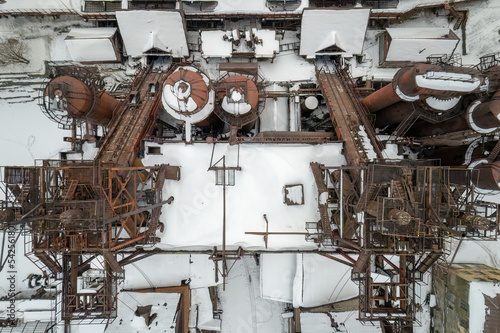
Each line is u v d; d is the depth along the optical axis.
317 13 24.38
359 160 17.62
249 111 20.72
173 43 25.94
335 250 19.42
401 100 18.86
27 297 25.39
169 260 23.59
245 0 25.61
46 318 24.58
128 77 27.86
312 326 24.22
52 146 28.47
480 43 26.83
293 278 23.61
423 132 21.97
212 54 25.86
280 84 27.28
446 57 23.64
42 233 13.53
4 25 27.36
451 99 16.64
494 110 15.06
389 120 22.20
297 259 23.06
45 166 14.27
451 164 20.45
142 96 22.14
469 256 23.80
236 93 19.56
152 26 25.16
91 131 23.52
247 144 19.88
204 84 18.66
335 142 19.67
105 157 17.25
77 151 22.12
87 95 17.84
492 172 15.60
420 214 14.15
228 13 25.67
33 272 25.75
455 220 13.94
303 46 26.05
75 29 26.55
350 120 20.59
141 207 16.72
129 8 25.97
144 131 20.19
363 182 15.31
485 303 19.88
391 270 20.59
